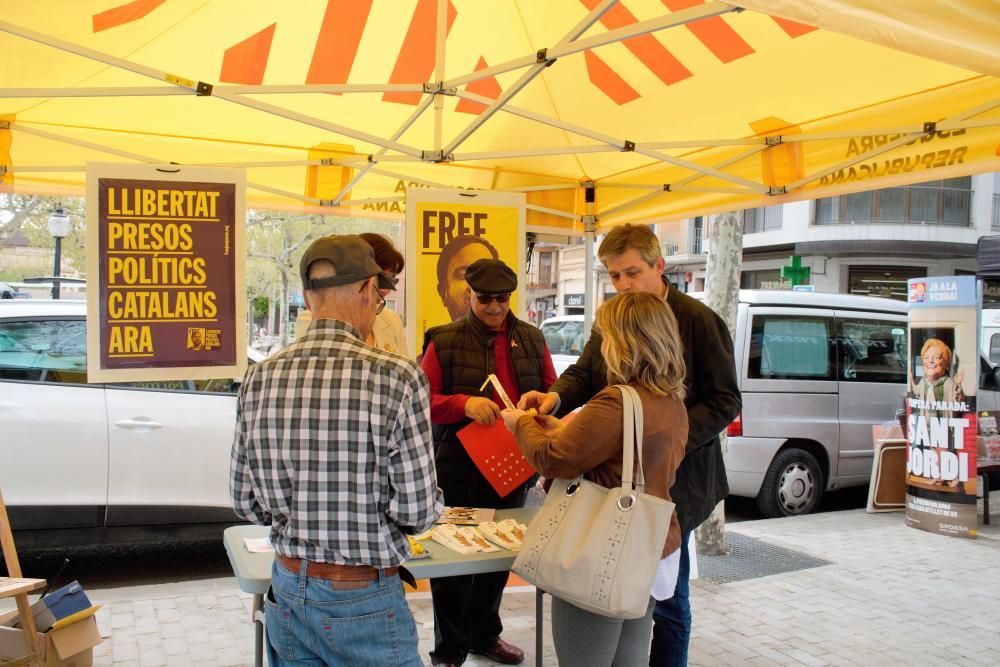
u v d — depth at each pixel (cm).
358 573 212
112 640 431
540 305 3234
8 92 336
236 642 431
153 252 416
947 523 724
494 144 566
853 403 832
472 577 382
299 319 354
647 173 577
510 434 341
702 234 2633
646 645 267
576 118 527
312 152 534
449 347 372
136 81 428
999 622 497
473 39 440
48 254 2595
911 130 405
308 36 412
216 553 623
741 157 499
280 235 2552
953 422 724
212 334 428
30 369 513
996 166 375
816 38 378
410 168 568
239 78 443
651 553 237
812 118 468
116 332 410
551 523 248
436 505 216
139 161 491
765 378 788
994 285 1015
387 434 207
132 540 523
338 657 214
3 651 329
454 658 370
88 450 511
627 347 254
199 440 541
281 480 209
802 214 2394
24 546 496
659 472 249
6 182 473
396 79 466
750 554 641
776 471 788
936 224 2370
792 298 821
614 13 396
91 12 350
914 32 213
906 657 440
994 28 224
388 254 378
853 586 563
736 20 379
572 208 624
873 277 2428
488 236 485
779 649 447
